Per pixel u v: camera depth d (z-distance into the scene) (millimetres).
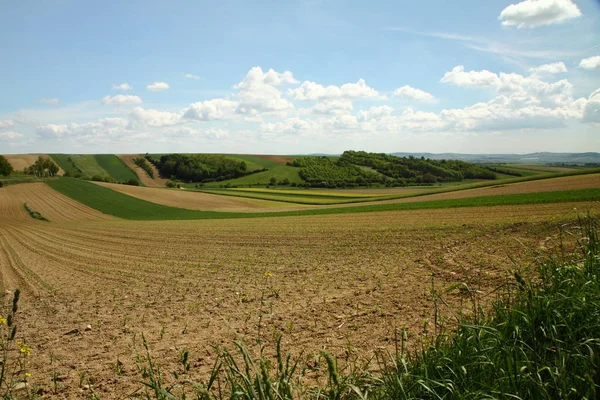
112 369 6309
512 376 3076
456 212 32844
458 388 3383
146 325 8852
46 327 9250
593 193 33906
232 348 6809
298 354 6195
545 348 3500
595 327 3580
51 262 21344
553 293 4277
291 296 10383
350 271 13117
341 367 5391
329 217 41250
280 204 74812
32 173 113125
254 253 19828
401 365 3941
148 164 131875
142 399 4441
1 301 12586
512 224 20062
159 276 15219
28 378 6148
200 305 10250
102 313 10242
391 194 83188
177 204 73000
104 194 79000
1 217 58500
